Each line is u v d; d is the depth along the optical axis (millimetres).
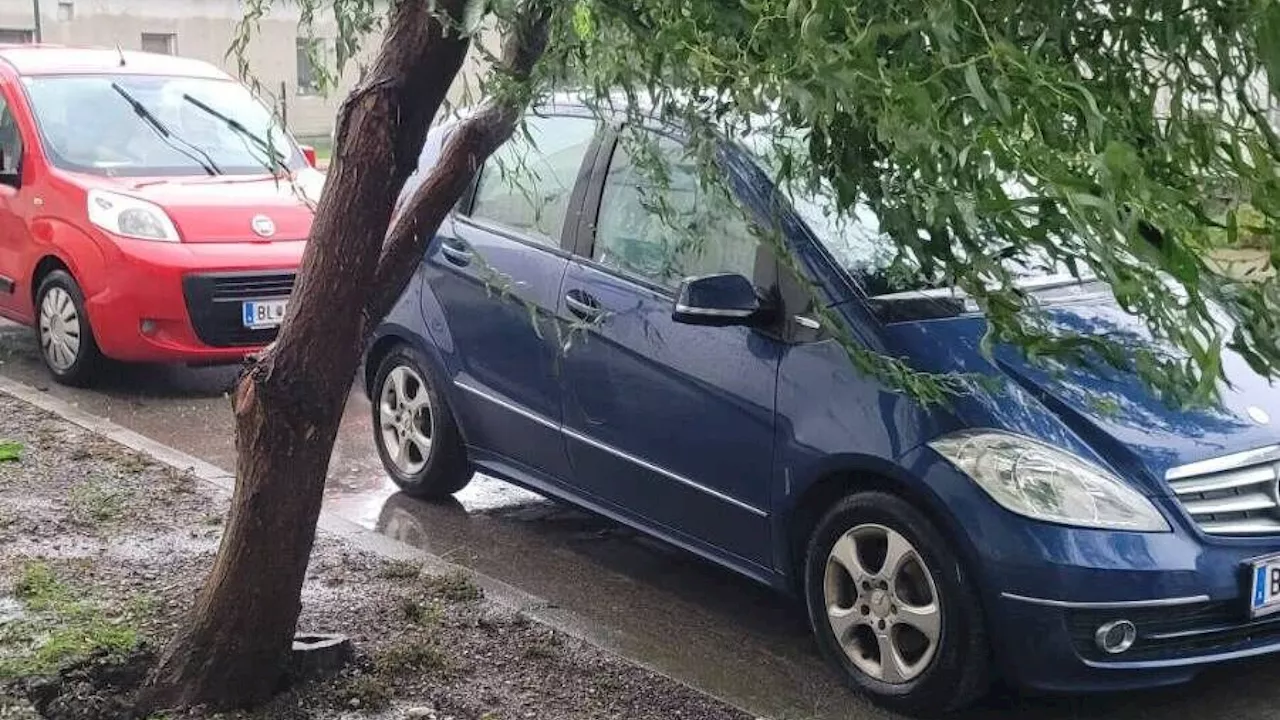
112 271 7863
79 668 3934
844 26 2416
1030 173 2336
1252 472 4086
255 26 4234
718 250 4770
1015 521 3900
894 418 4168
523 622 4586
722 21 2551
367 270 3547
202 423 7602
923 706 4191
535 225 5574
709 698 4125
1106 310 4375
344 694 3924
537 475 5664
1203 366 2385
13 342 9648
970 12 2447
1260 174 2535
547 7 2764
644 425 5004
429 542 5797
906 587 4223
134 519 5469
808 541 4527
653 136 3715
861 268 4449
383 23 3557
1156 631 3936
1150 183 2348
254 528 3701
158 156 8727
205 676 3781
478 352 5770
